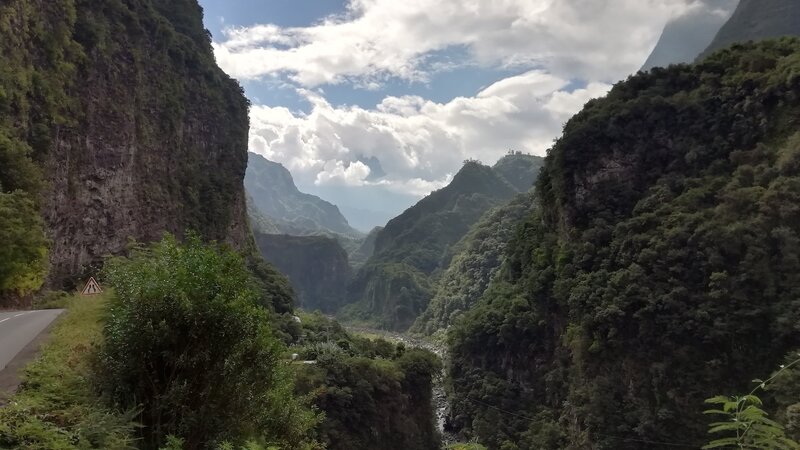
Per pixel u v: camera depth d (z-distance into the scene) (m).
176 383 6.44
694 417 33.53
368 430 38.81
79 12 43.28
